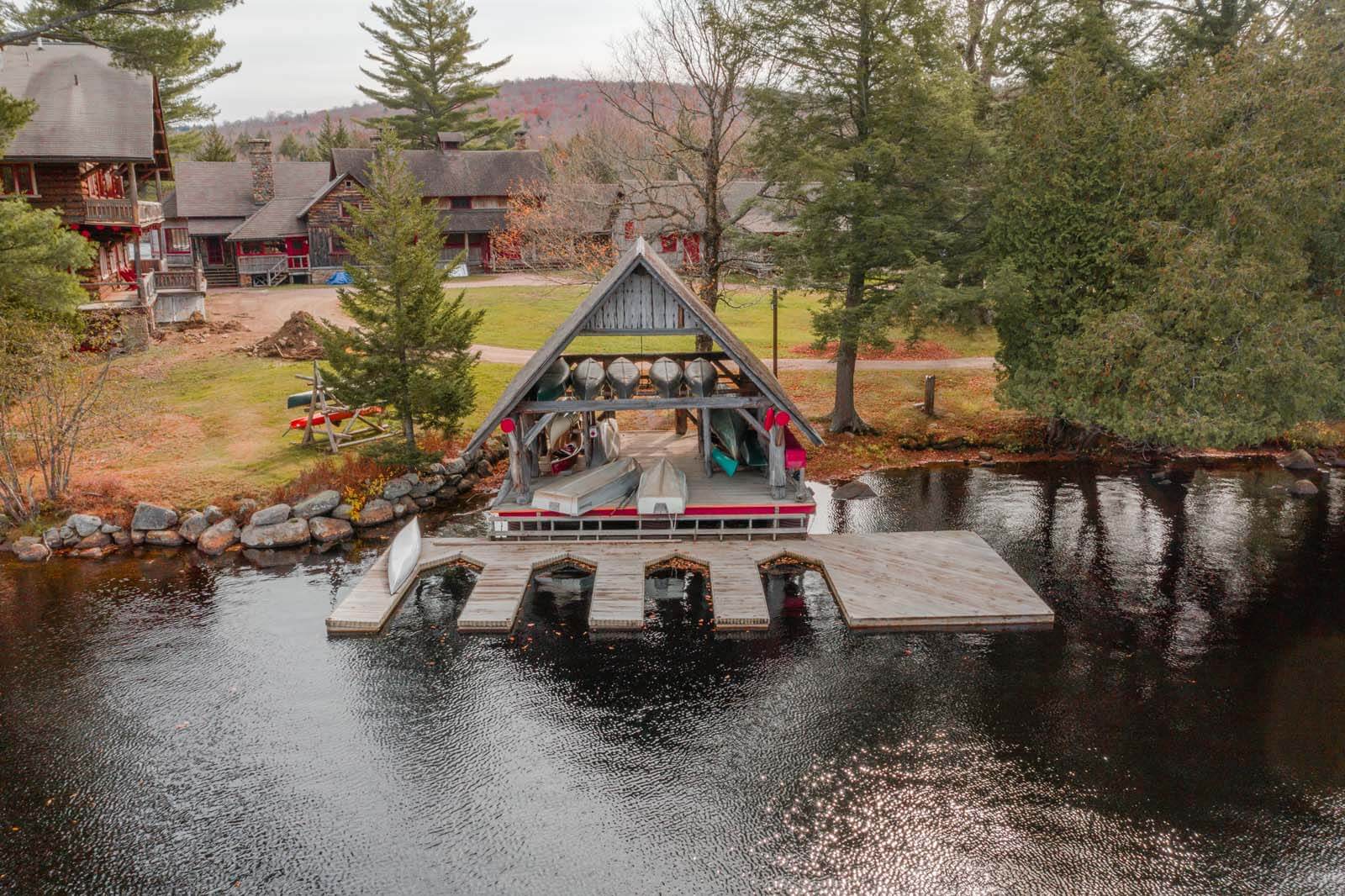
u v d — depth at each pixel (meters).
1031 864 9.60
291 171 67.19
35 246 20.28
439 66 81.69
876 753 11.60
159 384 29.95
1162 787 10.88
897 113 23.28
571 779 11.15
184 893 9.33
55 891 9.39
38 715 12.78
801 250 25.56
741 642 14.71
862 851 9.82
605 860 9.71
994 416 29.52
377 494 21.67
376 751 11.79
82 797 10.93
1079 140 22.50
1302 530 19.95
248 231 57.91
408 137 82.50
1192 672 13.72
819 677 13.58
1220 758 11.45
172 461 23.22
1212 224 20.86
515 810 10.57
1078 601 16.30
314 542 20.00
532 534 18.88
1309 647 14.48
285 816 10.52
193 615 16.09
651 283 17.91
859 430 28.00
